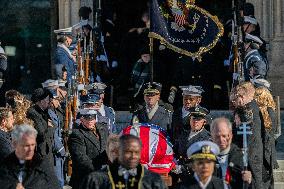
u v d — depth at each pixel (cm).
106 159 3706
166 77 5616
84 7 5503
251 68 5072
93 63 5412
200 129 3869
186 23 4638
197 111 3891
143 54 5272
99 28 5616
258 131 3631
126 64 5906
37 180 3234
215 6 6450
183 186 3025
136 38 5900
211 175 3045
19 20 6209
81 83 4906
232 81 5406
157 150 3825
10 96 3928
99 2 5872
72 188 3653
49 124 4016
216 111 5194
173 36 4644
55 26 6141
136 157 2948
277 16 5762
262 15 5766
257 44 5134
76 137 3703
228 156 3325
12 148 3562
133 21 6350
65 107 4538
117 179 2966
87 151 3703
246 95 3712
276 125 4419
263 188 3844
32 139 3197
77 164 3644
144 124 3884
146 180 2969
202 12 4641
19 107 3884
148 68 5262
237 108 3650
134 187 2958
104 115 4269
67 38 5112
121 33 6306
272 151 4025
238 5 5491
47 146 3950
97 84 4288
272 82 5756
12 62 6216
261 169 3628
